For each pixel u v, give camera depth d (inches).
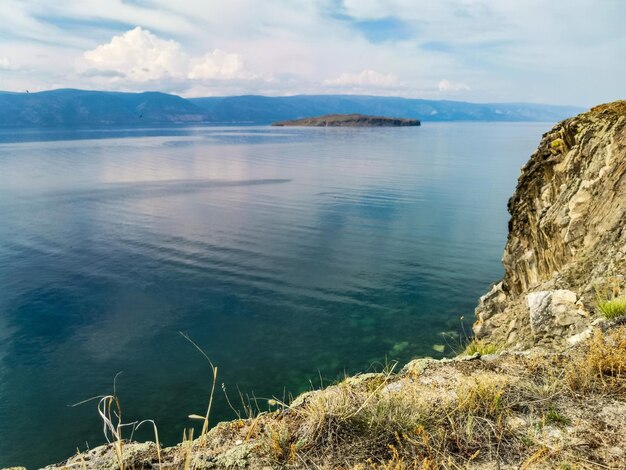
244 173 4357.8
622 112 578.9
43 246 1743.4
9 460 601.0
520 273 743.1
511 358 220.2
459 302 1115.9
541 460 135.3
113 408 703.7
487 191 3090.6
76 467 150.6
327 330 973.2
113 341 951.6
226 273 1401.3
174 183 3686.0
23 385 784.9
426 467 130.3
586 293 359.3
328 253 1615.4
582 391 173.8
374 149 7514.8
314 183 3634.4
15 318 1077.1
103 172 4483.3
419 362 218.5
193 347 910.4
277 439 152.6
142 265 1496.1
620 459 132.6
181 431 634.2
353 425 160.1
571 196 585.6
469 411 157.6
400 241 1769.2
